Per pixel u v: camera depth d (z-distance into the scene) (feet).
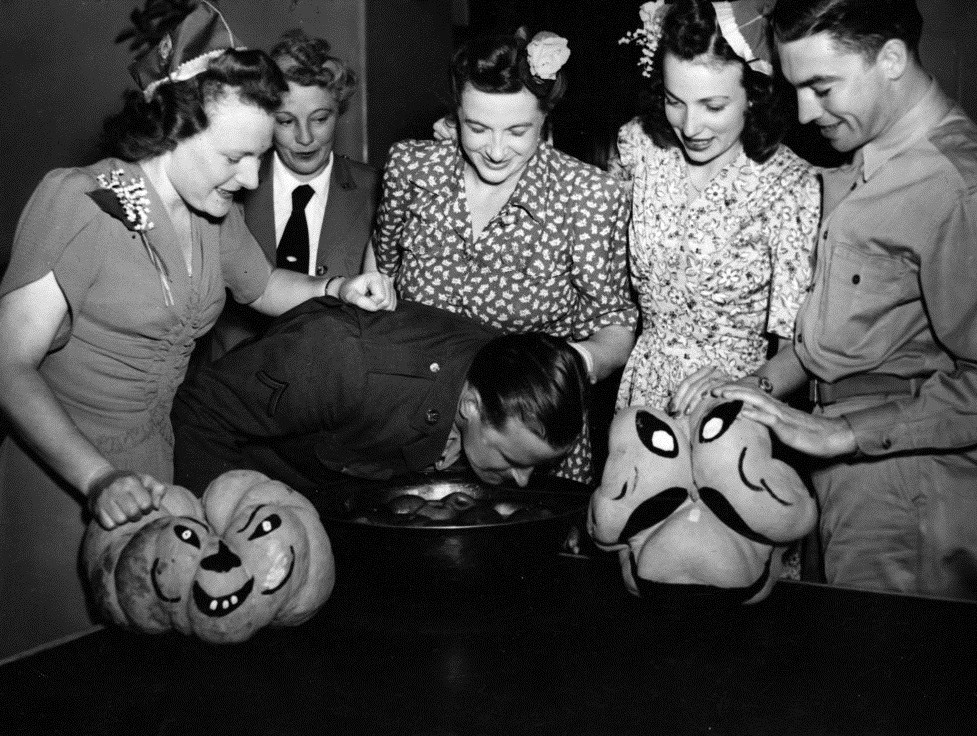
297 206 8.79
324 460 5.47
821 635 4.02
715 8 5.59
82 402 5.39
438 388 5.25
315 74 8.10
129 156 5.17
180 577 3.88
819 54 4.90
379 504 5.05
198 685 3.64
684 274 6.44
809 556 6.71
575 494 5.13
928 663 3.76
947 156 5.04
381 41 11.18
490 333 5.65
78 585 5.48
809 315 5.66
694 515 4.28
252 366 5.29
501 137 5.94
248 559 3.93
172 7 5.24
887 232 5.24
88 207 5.05
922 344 5.39
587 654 3.87
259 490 4.27
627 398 6.92
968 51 9.52
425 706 3.48
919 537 5.43
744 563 4.19
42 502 5.40
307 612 4.10
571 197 6.48
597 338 6.81
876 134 5.21
